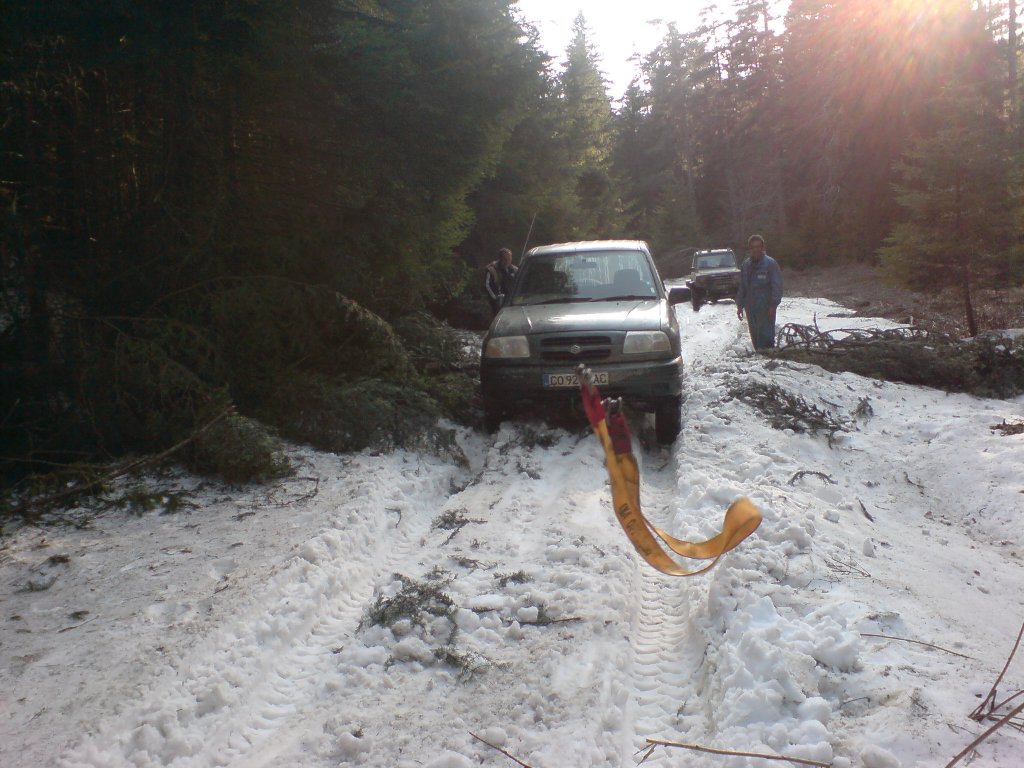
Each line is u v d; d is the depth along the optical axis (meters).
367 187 8.82
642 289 8.44
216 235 7.37
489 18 8.54
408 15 8.44
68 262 6.82
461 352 10.13
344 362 8.09
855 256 36.44
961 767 2.65
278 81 7.57
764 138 49.34
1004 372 9.51
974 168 14.30
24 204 6.36
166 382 6.38
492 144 9.62
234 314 7.11
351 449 6.95
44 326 6.41
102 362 6.35
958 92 14.91
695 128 64.62
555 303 8.37
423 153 8.79
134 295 7.00
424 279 10.68
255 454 6.00
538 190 23.08
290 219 8.27
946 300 15.88
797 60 42.09
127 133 7.27
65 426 6.19
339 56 7.89
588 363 7.24
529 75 8.86
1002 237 14.50
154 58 6.45
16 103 6.25
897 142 31.86
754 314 11.83
